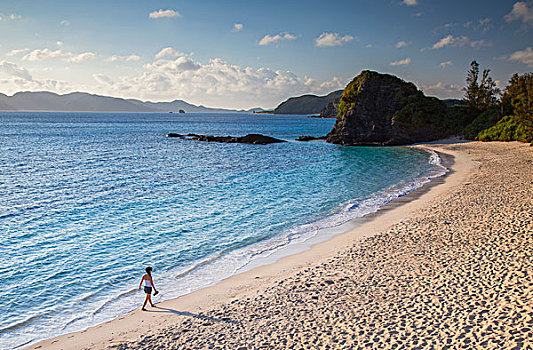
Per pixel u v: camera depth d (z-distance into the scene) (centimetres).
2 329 1141
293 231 2072
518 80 7250
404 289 1198
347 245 1744
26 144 7456
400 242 1689
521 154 4675
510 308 984
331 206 2616
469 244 1548
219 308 1198
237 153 6338
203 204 2722
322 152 6475
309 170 4375
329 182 3569
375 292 1202
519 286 1106
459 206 2225
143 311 1228
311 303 1170
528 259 1304
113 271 1578
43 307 1281
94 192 3136
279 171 4338
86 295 1367
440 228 1827
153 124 19125
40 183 3509
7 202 2758
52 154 5847
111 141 8556
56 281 1483
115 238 1988
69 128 13950
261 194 3056
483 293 1098
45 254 1766
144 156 5788
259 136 8544
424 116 7725
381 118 8019
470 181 3055
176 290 1387
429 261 1415
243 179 3800
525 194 2317
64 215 2427
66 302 1315
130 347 994
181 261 1677
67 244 1897
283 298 1227
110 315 1217
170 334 1051
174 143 8206
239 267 1588
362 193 3011
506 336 859
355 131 8081
